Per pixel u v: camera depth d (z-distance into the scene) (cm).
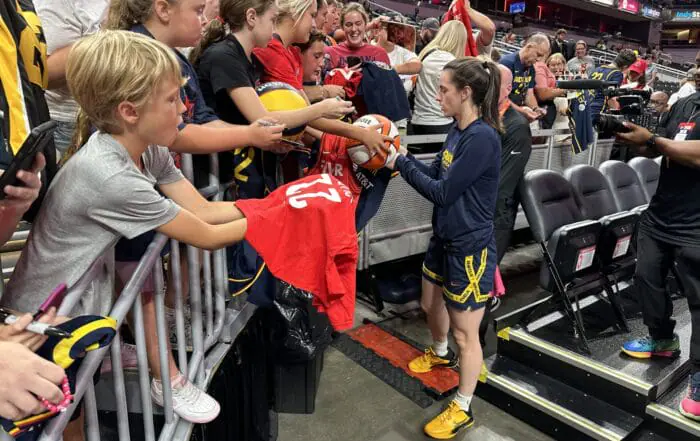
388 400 271
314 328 244
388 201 343
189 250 155
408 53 418
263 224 124
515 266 467
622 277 365
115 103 93
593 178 336
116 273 136
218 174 184
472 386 242
